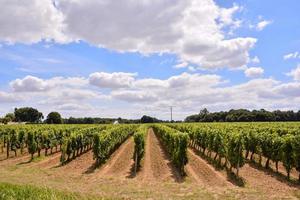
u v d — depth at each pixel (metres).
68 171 25.72
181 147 25.16
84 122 144.12
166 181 21.62
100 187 18.92
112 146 37.00
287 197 16.84
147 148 43.06
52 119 123.00
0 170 25.39
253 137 29.55
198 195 17.20
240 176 23.20
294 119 115.50
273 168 26.83
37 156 35.53
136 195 16.88
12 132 39.28
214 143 30.47
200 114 146.75
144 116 163.00
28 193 8.81
